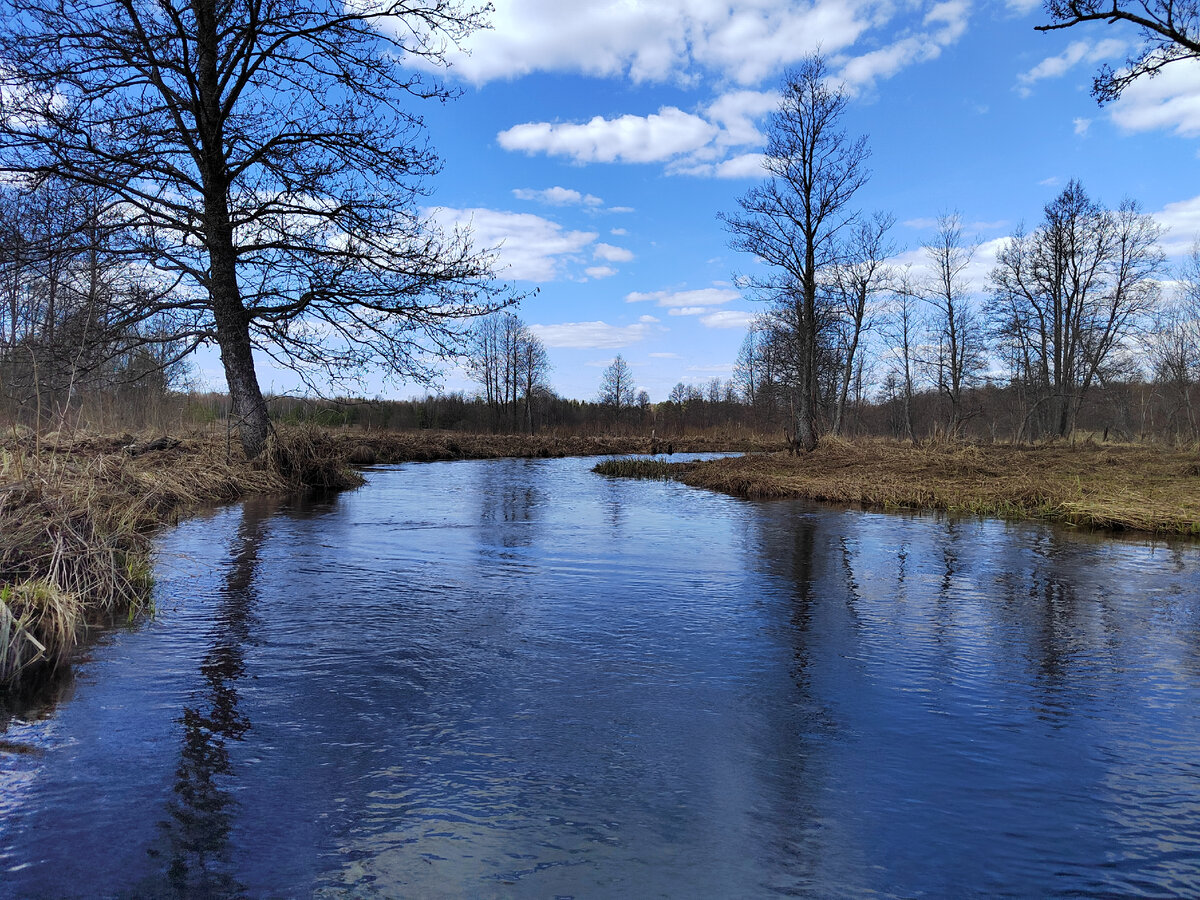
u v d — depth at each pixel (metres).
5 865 2.25
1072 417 37.53
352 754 3.09
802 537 9.52
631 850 2.43
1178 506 11.15
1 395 8.73
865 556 8.15
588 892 2.20
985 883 2.28
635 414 70.56
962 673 4.28
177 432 17.08
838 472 18.48
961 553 8.40
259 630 4.83
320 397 14.32
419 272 13.50
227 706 3.55
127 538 6.55
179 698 3.64
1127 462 19.25
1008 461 19.06
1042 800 2.82
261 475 13.41
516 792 2.81
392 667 4.17
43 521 5.54
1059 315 36.84
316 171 12.70
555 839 2.49
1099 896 2.21
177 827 2.50
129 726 3.30
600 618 5.36
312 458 14.62
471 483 17.67
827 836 2.54
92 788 2.74
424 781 2.88
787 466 20.72
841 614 5.59
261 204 12.91
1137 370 36.56
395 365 14.15
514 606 5.64
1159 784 2.96
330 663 4.21
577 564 7.42
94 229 11.84
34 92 11.05
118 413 16.17
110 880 2.20
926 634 5.07
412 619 5.20
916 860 2.40
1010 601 6.07
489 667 4.23
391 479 18.23
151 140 11.99
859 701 3.82
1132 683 4.14
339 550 7.82
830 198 24.45
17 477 6.30
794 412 40.12
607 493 15.87
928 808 2.75
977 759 3.17
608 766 3.04
